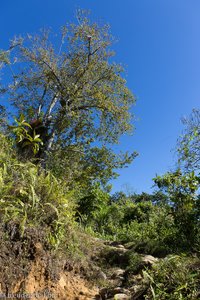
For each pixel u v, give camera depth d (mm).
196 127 6727
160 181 6703
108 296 4355
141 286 4109
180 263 4031
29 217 3975
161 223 7324
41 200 4262
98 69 16266
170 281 3752
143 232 7656
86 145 15461
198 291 3461
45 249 4035
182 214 6270
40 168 5082
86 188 13562
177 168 6680
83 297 4223
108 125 15953
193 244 5816
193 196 6324
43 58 16000
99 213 12688
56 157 11359
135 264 5121
